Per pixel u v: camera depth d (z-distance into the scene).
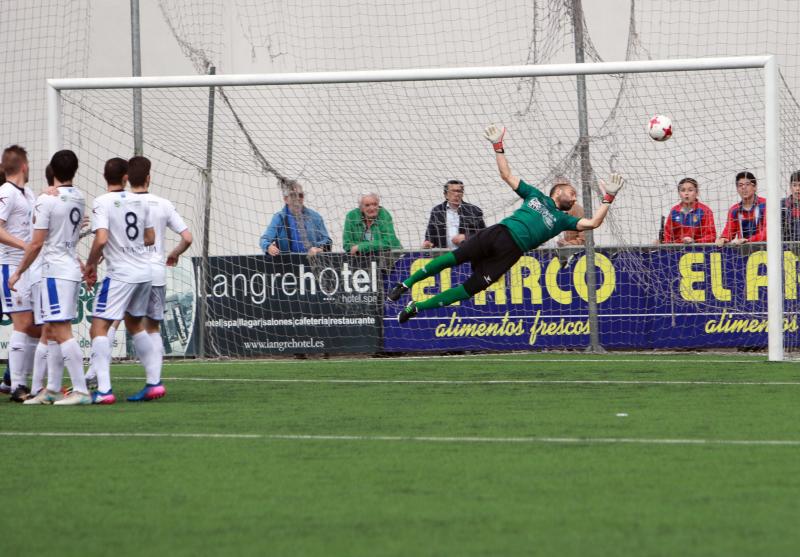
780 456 21.58
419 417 27.47
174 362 43.84
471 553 14.89
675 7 51.72
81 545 15.61
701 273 43.50
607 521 16.50
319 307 44.72
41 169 53.34
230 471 20.72
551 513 17.03
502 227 35.94
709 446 22.75
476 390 32.88
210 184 46.78
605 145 47.34
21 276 32.25
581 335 44.16
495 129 36.41
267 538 15.82
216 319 45.06
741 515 16.80
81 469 21.09
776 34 50.94
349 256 44.69
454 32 53.25
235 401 31.11
